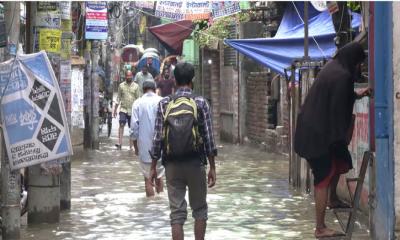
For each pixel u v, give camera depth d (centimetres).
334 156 817
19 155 948
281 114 2114
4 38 950
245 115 2486
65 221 1102
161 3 1925
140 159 1336
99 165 1856
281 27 1908
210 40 2631
